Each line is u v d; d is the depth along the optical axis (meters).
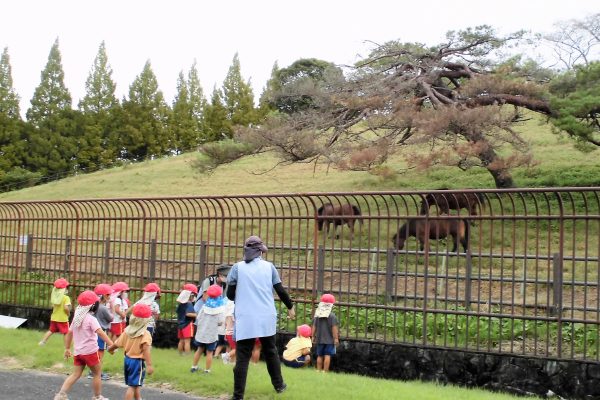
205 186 33.34
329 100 23.66
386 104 22.12
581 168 25.44
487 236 18.70
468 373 9.82
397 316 12.06
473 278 10.41
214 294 9.44
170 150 61.31
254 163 39.16
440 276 10.53
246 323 7.64
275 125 23.14
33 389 8.62
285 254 18.20
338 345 10.93
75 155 55.44
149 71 60.03
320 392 7.98
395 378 10.36
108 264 14.56
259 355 11.29
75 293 14.88
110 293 9.98
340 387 8.35
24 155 53.12
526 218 9.88
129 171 41.16
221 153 23.09
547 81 23.00
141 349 7.50
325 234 11.73
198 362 10.40
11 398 8.12
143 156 59.97
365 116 22.48
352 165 19.81
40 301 15.41
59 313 12.20
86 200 14.97
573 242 9.52
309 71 53.75
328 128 23.50
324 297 10.67
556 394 9.13
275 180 33.00
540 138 34.03
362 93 23.44
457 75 24.48
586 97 19.20
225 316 10.91
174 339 13.05
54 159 53.56
